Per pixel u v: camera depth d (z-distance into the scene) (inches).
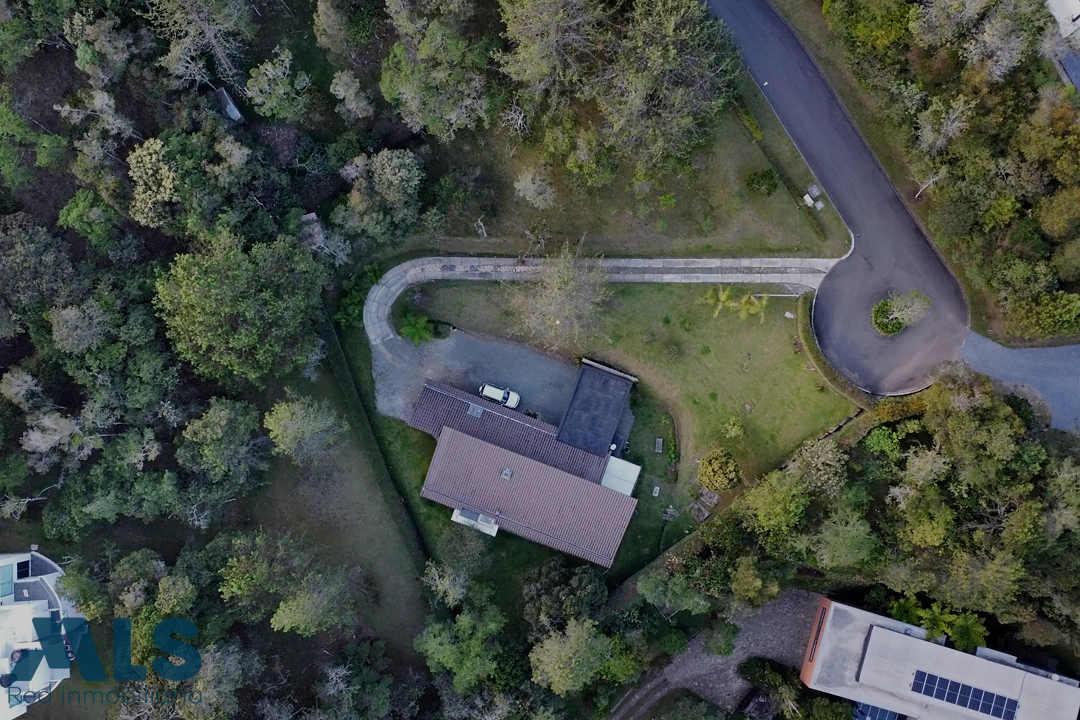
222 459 2033.7
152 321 2055.9
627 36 1932.8
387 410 2349.9
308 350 2113.7
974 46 1895.9
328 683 2086.6
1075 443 2054.6
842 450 2194.9
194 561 2074.3
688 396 2310.5
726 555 2175.2
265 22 2190.0
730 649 2185.0
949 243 2166.6
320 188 2240.4
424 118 2043.6
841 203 2215.8
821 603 2262.6
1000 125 1955.0
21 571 2085.4
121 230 2098.9
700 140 2015.3
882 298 2228.1
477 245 2321.6
